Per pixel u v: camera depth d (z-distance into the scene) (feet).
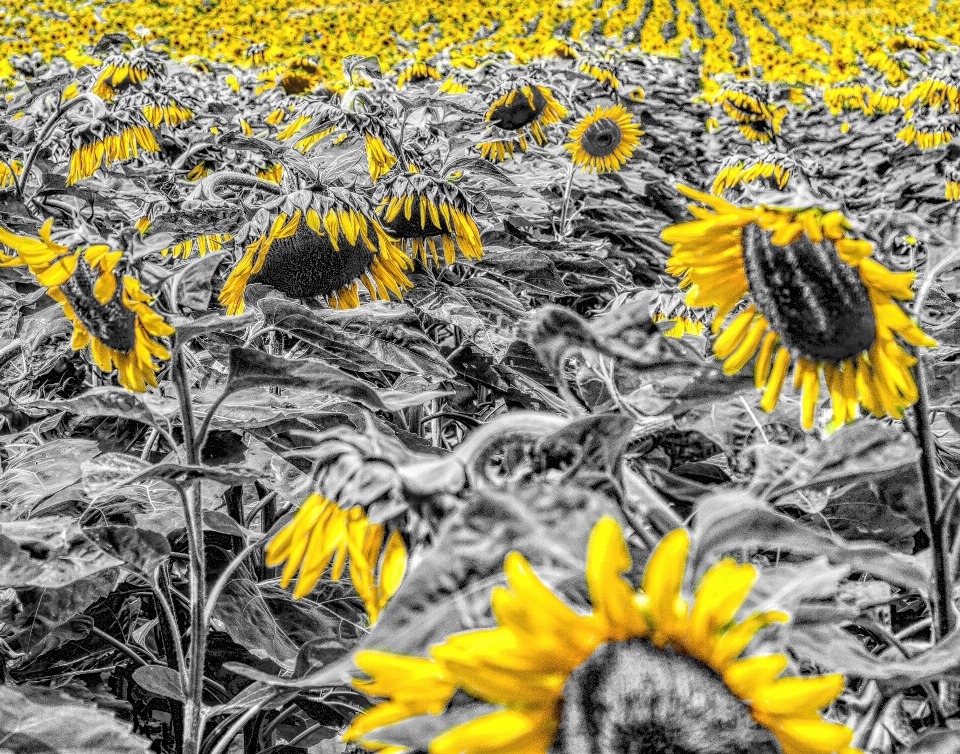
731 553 6.64
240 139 8.93
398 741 4.50
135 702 9.53
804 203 6.13
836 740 4.09
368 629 7.93
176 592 8.42
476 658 4.10
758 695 4.15
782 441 7.74
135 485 8.30
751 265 6.22
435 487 6.00
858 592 6.72
